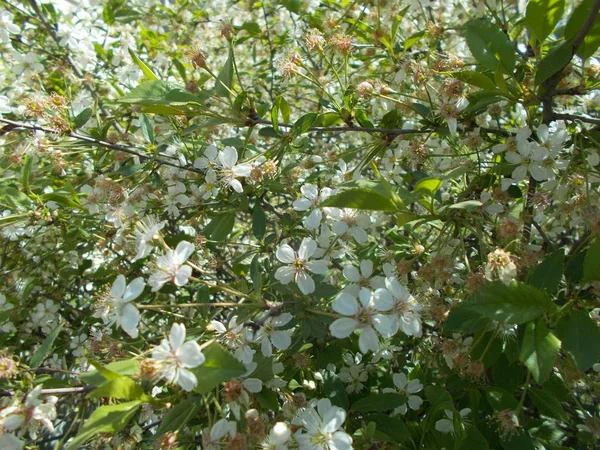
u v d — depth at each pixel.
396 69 0.39
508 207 0.31
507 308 0.21
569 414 0.33
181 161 0.36
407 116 0.38
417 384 0.30
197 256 0.38
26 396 0.24
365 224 0.29
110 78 0.53
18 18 0.55
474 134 0.31
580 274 0.25
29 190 0.38
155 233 0.25
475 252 0.34
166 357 0.19
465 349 0.27
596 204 0.28
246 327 0.25
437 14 0.42
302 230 0.36
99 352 0.29
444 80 0.30
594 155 0.29
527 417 0.33
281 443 0.22
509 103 0.29
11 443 0.22
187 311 0.38
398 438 0.26
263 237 0.35
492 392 0.26
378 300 0.23
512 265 0.23
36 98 0.36
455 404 0.29
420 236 0.41
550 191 0.29
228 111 0.32
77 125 0.34
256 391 0.24
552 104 0.28
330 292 0.26
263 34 0.53
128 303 0.23
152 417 0.30
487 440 0.27
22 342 0.46
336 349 0.30
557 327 0.21
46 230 0.42
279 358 0.30
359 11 0.43
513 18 0.35
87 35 0.50
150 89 0.29
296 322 0.26
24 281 0.45
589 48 0.26
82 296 0.50
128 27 0.53
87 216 0.40
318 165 0.40
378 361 0.34
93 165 0.44
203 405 0.25
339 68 0.41
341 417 0.23
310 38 0.34
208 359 0.19
